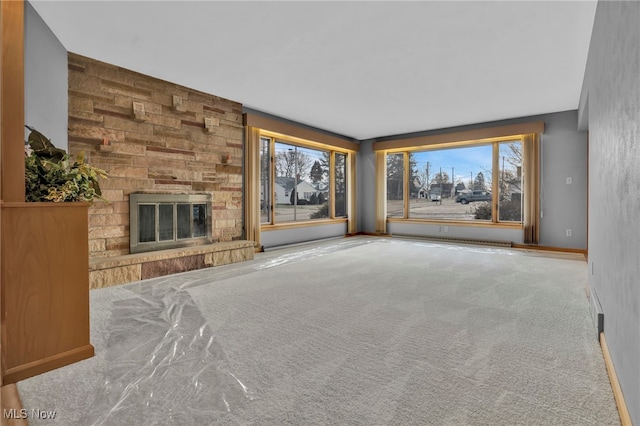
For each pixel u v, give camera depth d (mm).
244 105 5082
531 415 1301
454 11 2553
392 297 2887
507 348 1897
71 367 1710
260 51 3248
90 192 1956
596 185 2227
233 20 2703
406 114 5566
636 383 1126
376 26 2779
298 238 6328
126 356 1823
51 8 2561
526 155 5609
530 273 3811
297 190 6523
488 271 3916
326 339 2029
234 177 4949
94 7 2539
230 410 1346
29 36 2574
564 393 1452
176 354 1842
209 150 4582
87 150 3410
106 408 1370
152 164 3949
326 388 1501
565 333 2105
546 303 2717
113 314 2459
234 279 3533
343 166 7645
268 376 1606
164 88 4047
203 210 4523
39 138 1852
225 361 1758
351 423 1260
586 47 3109
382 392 1467
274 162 5965
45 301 1701
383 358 1786
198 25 2787
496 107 5141
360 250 5559
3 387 1525
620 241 1449
